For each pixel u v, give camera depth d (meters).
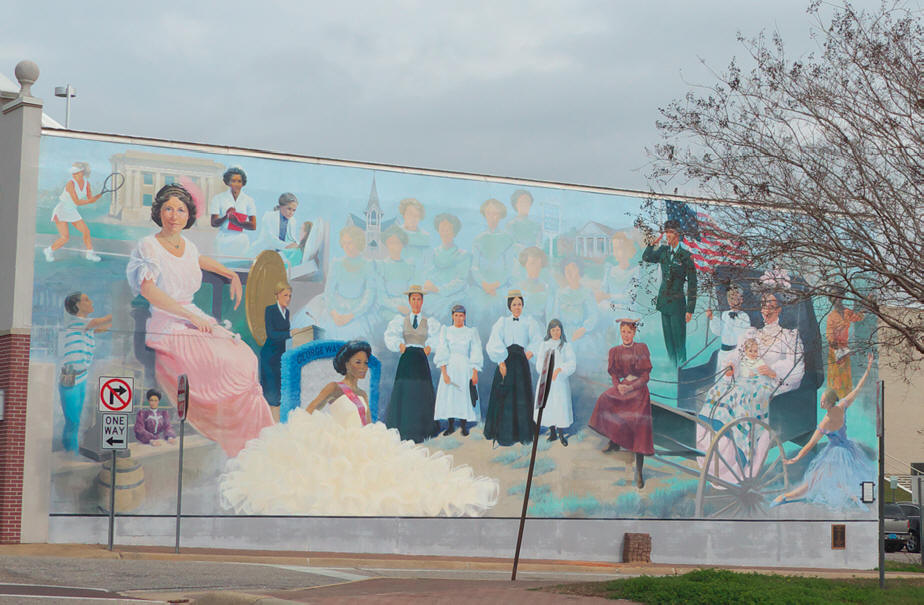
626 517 27.81
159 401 23.50
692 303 29.02
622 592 14.23
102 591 14.34
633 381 28.28
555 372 27.50
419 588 15.53
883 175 17.05
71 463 22.62
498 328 27.05
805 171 17.27
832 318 30.42
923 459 60.66
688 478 28.56
